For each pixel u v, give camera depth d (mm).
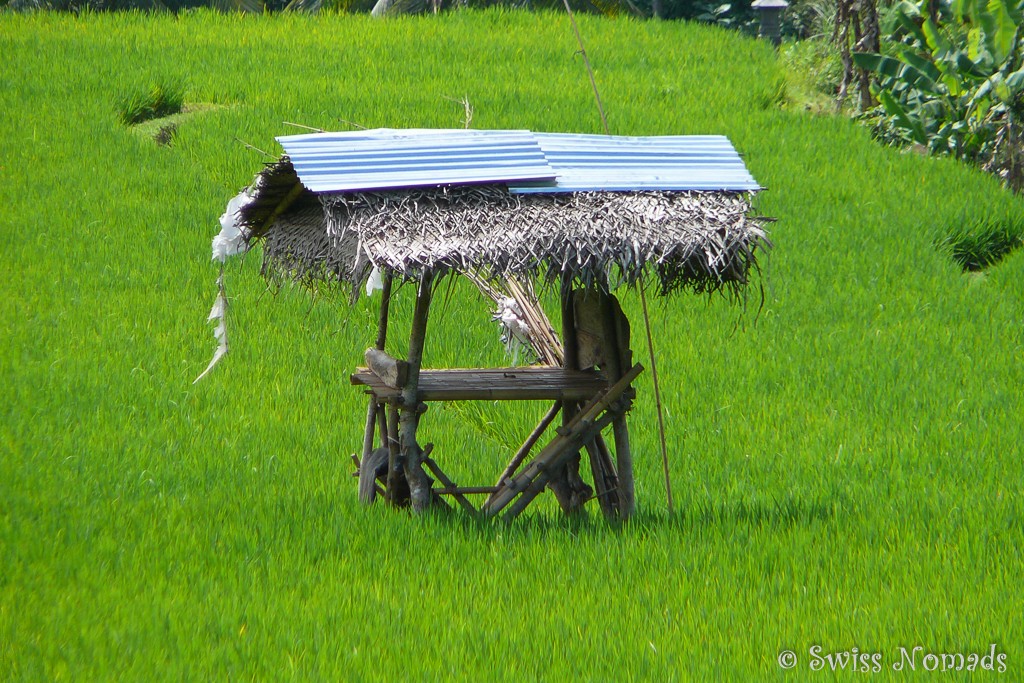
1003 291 43094
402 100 59656
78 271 41281
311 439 29281
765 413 31656
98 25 74062
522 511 23891
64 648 17797
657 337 37750
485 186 21359
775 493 26312
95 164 51562
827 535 23031
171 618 18891
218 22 77062
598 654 18172
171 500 24531
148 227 45656
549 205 21000
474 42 72688
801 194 51062
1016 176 54906
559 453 22547
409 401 22203
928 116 58156
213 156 52469
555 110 59000
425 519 22656
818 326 39000
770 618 19422
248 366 34000
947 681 17359
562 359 25062
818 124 60250
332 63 67000
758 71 69562
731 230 20750
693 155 23250
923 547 22594
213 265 42531
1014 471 27734
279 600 19812
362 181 20938
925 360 35906
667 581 20781
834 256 45250
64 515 23375
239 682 17047
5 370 32344
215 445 28375
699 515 24000
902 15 56375
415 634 18766
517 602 20062
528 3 85500
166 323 37031
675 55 72250
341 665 17688
